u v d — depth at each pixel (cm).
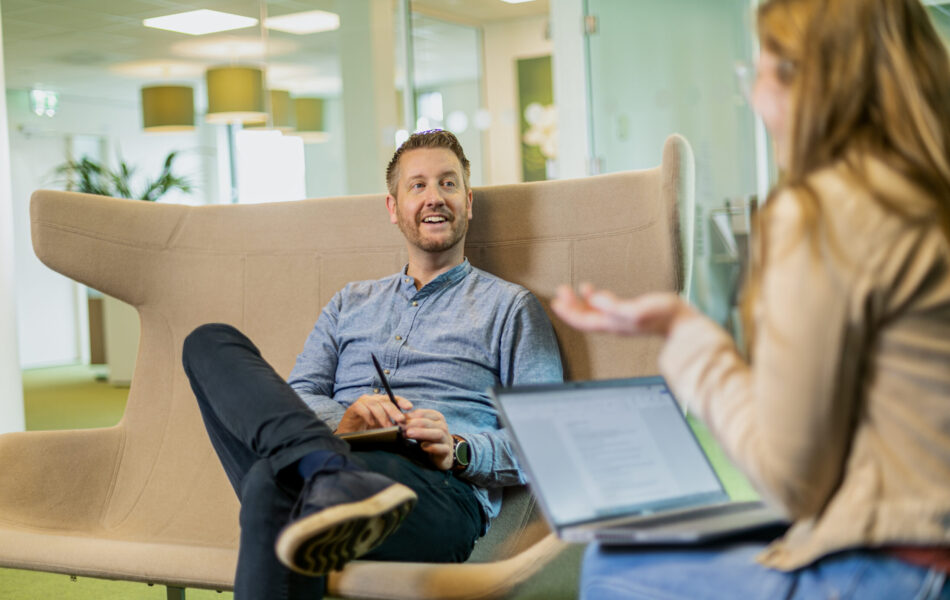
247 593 128
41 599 242
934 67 85
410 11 576
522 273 192
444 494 155
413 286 190
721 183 500
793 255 80
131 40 830
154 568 150
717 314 491
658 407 116
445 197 186
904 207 79
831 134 86
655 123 514
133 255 213
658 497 106
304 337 208
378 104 557
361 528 119
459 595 124
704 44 500
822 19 87
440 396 179
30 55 877
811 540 86
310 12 567
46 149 1040
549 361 178
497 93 715
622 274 181
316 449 129
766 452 82
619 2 519
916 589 81
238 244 216
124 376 728
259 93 735
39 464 191
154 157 1151
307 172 578
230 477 153
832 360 79
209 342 150
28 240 991
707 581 91
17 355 356
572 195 189
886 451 82
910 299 79
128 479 201
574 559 129
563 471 102
